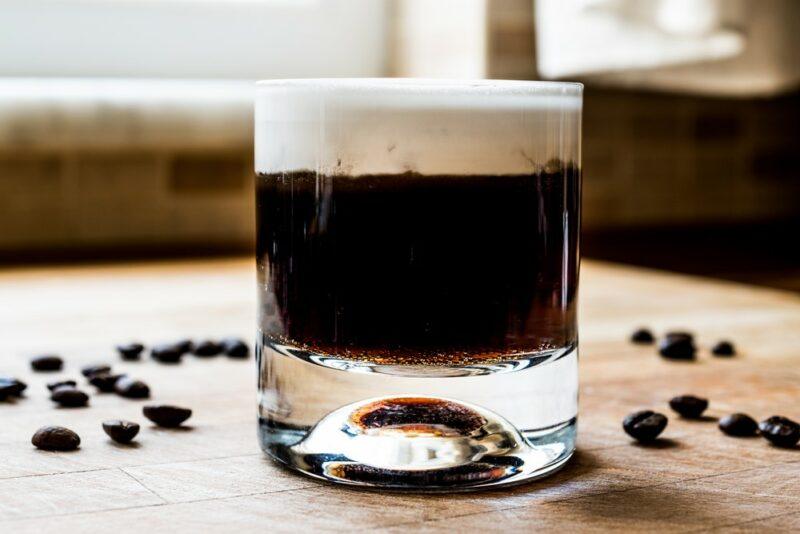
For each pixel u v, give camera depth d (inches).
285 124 16.6
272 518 15.7
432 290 16.3
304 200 16.5
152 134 39.9
